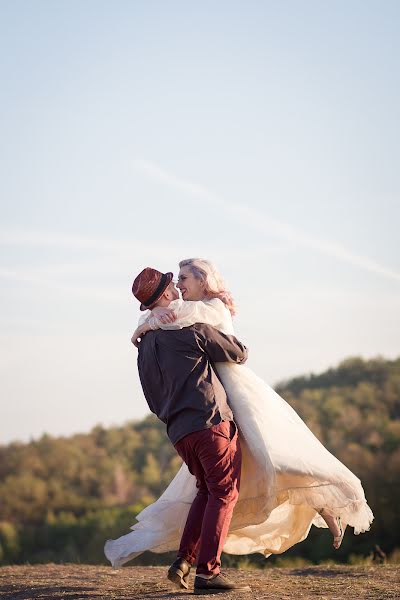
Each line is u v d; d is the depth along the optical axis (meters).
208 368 4.99
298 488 5.02
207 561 4.92
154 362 5.00
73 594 5.45
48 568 7.54
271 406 5.14
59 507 42.19
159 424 58.41
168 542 5.51
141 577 6.45
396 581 5.82
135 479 45.44
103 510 37.72
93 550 25.09
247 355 5.15
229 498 4.89
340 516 5.15
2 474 48.38
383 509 20.66
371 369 50.28
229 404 5.09
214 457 4.86
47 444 52.81
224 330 5.11
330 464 5.06
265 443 4.98
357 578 6.14
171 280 5.18
